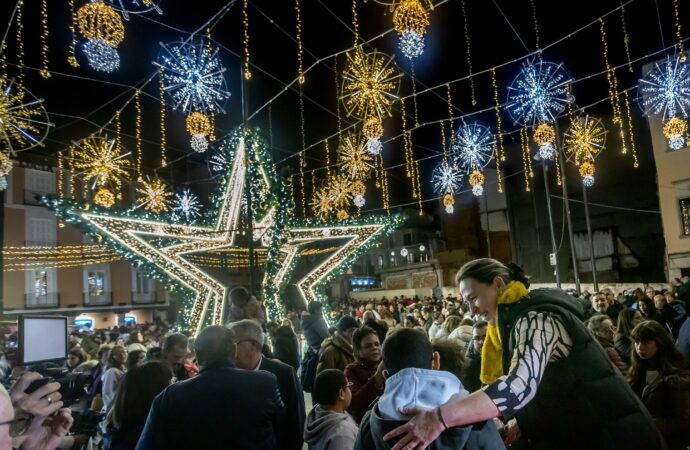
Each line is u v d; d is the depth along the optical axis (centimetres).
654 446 230
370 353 505
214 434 300
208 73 921
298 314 1805
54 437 209
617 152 2778
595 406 231
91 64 602
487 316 266
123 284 3416
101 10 602
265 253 1577
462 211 3644
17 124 781
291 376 420
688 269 2388
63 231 3111
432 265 3809
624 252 2750
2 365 377
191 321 1198
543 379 239
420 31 692
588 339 237
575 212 2956
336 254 1384
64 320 337
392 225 1388
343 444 347
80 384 316
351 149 1587
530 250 3170
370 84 976
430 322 1333
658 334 402
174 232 1178
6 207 2856
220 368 324
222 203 1248
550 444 241
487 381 271
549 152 1302
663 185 2478
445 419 189
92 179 3119
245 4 980
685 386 376
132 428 380
